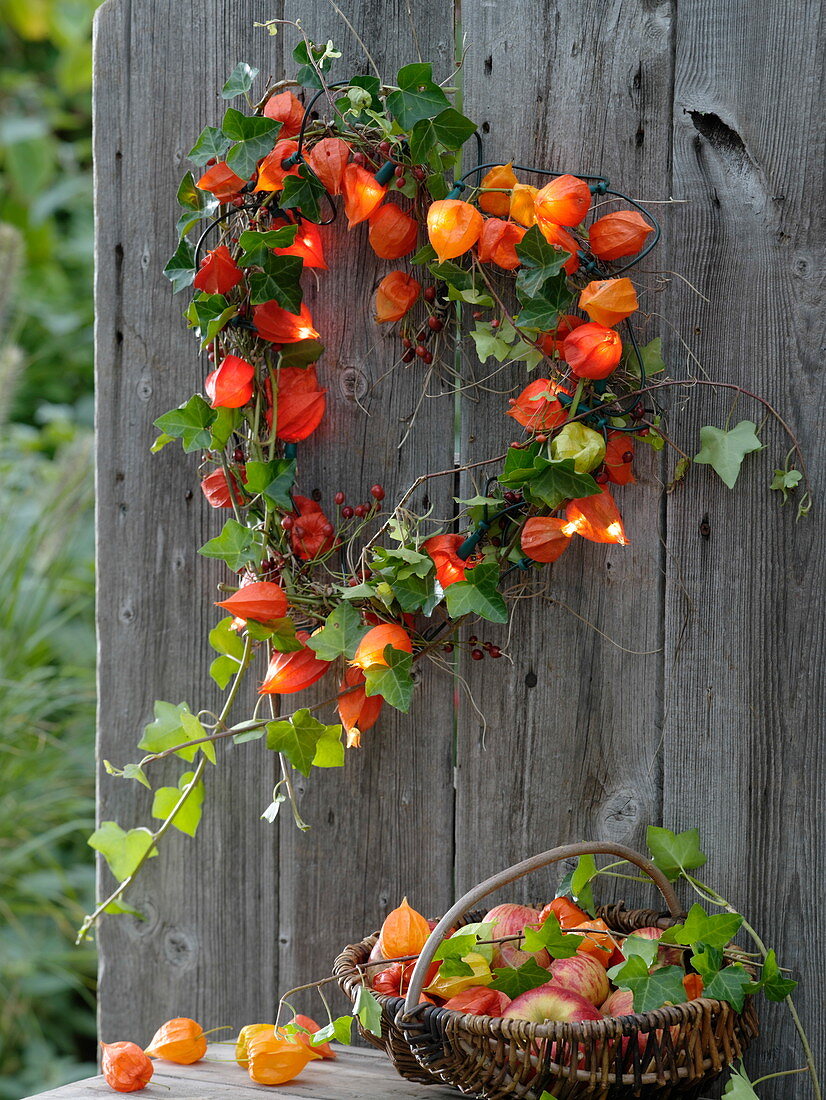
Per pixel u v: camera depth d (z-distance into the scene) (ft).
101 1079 4.41
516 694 4.68
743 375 4.32
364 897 4.95
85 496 7.57
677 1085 3.63
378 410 4.84
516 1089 3.51
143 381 5.22
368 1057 4.68
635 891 4.52
